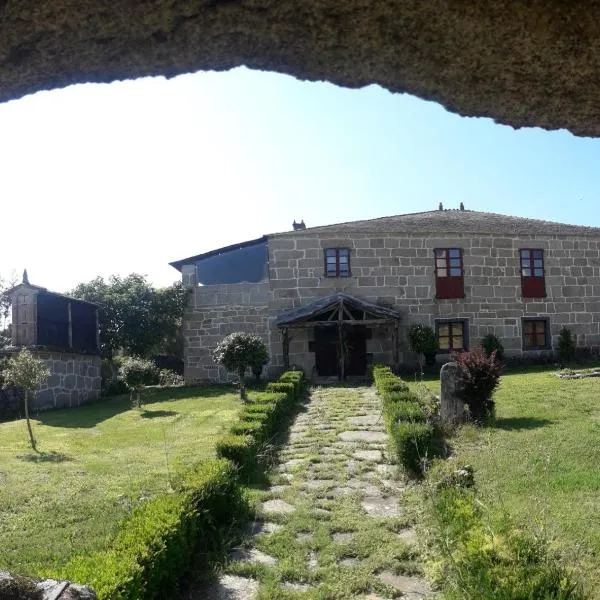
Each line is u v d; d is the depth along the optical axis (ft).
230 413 51.01
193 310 78.33
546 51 9.45
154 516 17.56
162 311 78.43
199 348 77.82
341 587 16.84
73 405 67.46
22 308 63.57
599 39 9.23
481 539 14.52
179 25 8.96
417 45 9.57
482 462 28.14
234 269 82.84
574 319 82.12
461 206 100.17
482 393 38.17
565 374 61.62
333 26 9.20
